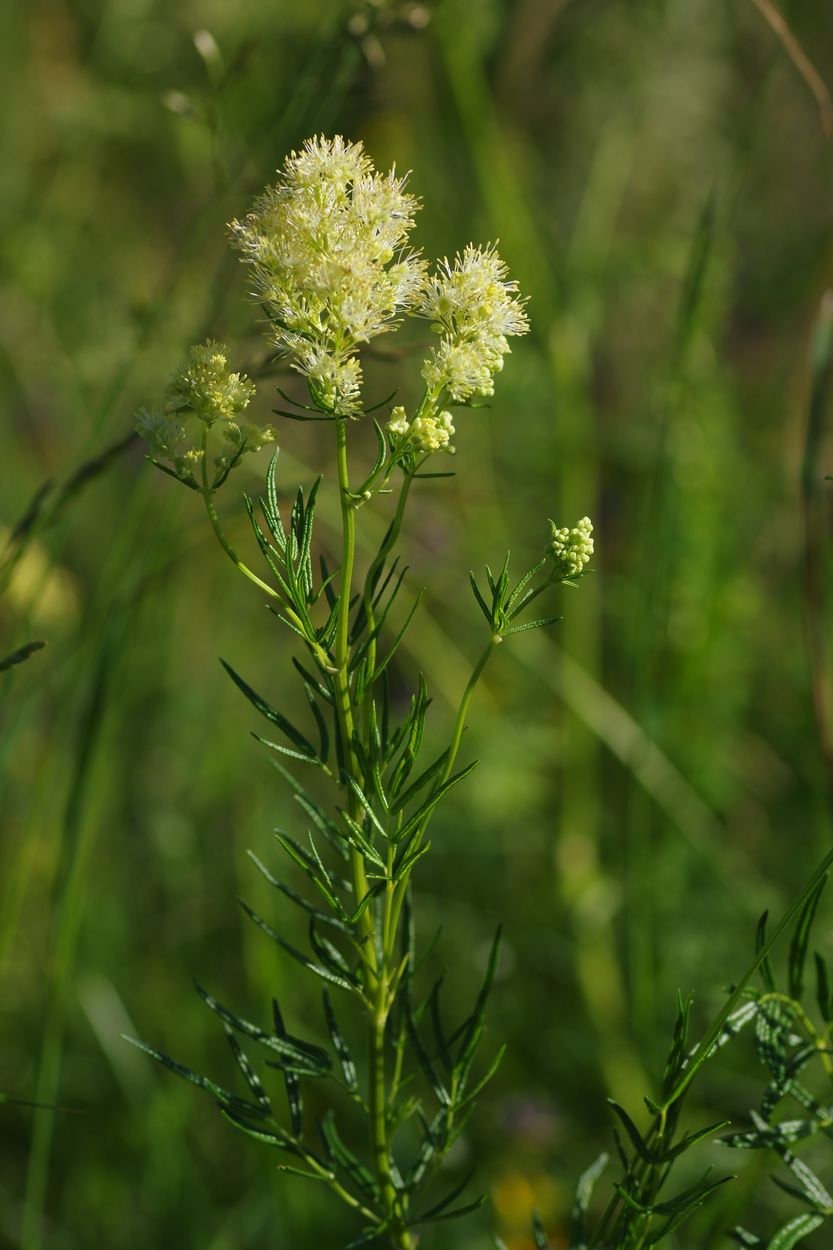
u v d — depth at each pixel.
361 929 0.93
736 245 2.15
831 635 1.61
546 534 2.10
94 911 1.68
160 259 2.21
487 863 1.80
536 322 1.88
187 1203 1.45
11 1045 1.64
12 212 2.18
